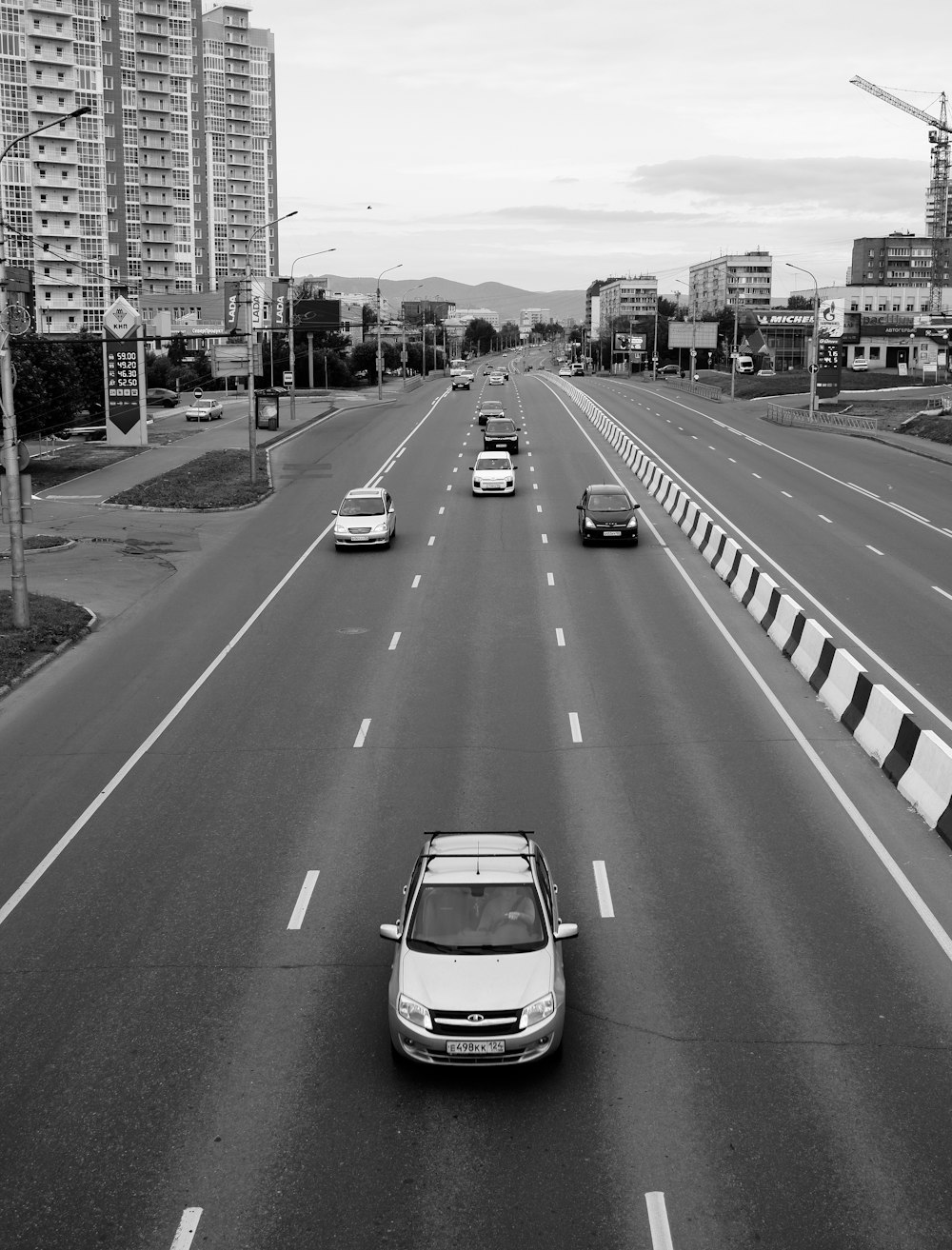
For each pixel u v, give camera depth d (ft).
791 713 75.05
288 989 42.88
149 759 68.59
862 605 105.91
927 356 465.06
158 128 597.52
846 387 396.98
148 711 77.66
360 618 102.53
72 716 77.15
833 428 267.18
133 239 599.16
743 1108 35.27
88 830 58.49
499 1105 35.68
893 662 86.53
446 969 37.47
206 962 45.09
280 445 238.68
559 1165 32.81
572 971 43.80
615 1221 30.60
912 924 47.11
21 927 48.42
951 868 52.42
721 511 159.02
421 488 179.93
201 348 479.00
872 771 64.69
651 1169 32.58
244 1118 35.27
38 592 113.70
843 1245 29.66
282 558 131.03
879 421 274.36
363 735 71.72
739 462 210.59
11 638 93.30
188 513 162.09
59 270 474.90
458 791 62.18
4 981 44.04
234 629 99.50
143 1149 33.91
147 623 102.63
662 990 42.32
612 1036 39.42
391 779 64.23
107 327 237.66
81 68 469.57
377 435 252.83
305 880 52.06
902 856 53.78
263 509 164.14
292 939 46.78
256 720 75.31
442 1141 34.01
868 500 167.94
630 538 134.51
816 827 57.11
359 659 89.30
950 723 72.23
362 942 46.37
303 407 326.65
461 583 116.47
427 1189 31.94
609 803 60.39
